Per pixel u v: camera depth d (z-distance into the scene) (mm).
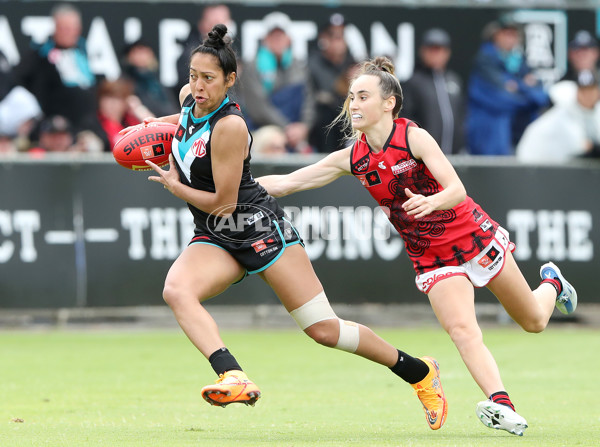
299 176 18703
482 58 44344
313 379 28438
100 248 41562
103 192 41562
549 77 44938
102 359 33250
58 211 41312
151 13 42844
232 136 16500
